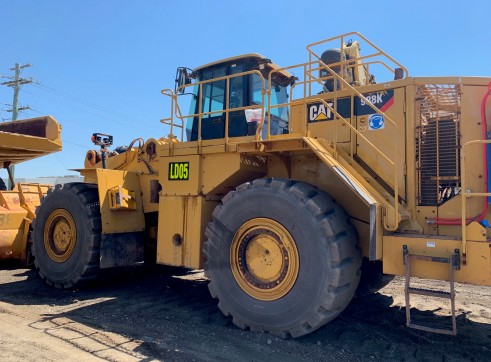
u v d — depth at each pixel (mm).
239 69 5477
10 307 4867
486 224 3652
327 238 3670
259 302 3977
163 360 3354
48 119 6301
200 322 4328
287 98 6262
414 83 4133
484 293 6016
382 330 4168
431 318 4680
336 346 3709
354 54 5660
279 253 3941
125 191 5641
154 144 6000
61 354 3391
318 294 3629
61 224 5922
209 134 5648
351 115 4449
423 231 3949
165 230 5047
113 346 3625
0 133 5711
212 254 4355
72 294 5566
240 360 3365
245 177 4793
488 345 3816
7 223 7238
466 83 3971
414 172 4051
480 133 3871
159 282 6305
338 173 3721
